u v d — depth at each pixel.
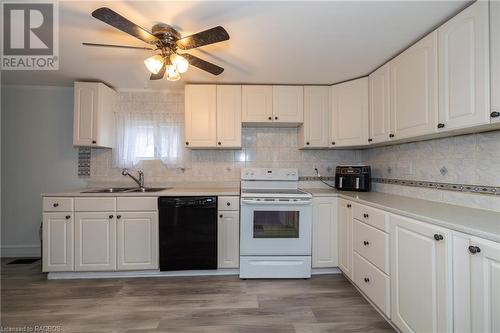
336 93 2.72
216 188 2.91
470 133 1.62
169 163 2.97
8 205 2.88
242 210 2.38
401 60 1.94
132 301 1.97
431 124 1.61
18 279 2.35
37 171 2.92
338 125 2.70
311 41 1.85
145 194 2.38
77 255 2.33
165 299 2.01
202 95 2.72
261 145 3.05
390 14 1.52
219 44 1.89
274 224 2.41
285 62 2.21
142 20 1.58
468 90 1.34
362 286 1.99
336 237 2.47
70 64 2.25
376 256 1.79
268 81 2.69
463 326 1.11
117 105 2.93
